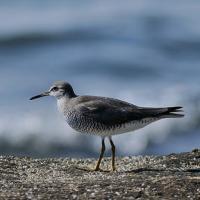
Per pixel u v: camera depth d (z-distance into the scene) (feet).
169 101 81.25
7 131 74.33
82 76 91.50
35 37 109.19
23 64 97.04
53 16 119.85
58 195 38.06
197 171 43.80
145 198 37.86
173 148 70.79
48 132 73.51
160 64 97.35
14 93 83.87
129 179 41.29
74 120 46.32
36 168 45.60
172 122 74.02
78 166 46.68
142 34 112.78
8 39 107.96
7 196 37.78
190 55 102.53
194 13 124.77
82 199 37.50
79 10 124.26
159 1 131.03
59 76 91.40
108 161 48.62
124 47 105.40
